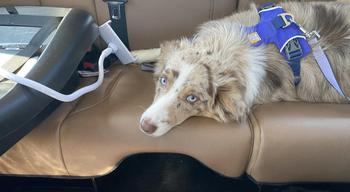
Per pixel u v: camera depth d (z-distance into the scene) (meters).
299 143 1.03
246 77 1.07
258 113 1.09
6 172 1.19
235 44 1.10
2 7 1.33
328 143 1.04
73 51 1.10
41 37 1.14
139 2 1.38
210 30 1.18
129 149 1.08
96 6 1.39
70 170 1.15
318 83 1.19
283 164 1.08
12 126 0.91
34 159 1.12
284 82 1.17
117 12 1.37
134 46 1.49
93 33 1.21
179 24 1.44
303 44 1.15
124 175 1.53
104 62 1.35
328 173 1.12
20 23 1.21
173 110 0.99
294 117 1.06
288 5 1.33
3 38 1.14
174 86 0.99
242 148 1.06
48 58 1.04
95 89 1.21
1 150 0.92
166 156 1.61
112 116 1.09
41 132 1.07
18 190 1.45
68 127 1.07
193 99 1.00
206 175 1.52
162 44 1.18
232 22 1.22
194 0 1.39
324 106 1.14
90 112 1.11
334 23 1.25
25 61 1.04
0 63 1.03
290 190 1.33
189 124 1.05
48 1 1.40
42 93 0.98
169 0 1.38
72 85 1.18
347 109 1.12
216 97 1.03
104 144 1.07
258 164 1.08
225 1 1.40
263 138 1.03
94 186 1.36
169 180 1.51
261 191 1.29
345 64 1.21
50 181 1.46
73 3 1.39
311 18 1.25
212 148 1.06
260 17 1.24
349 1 1.41
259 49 1.13
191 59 1.02
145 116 0.98
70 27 1.14
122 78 1.30
